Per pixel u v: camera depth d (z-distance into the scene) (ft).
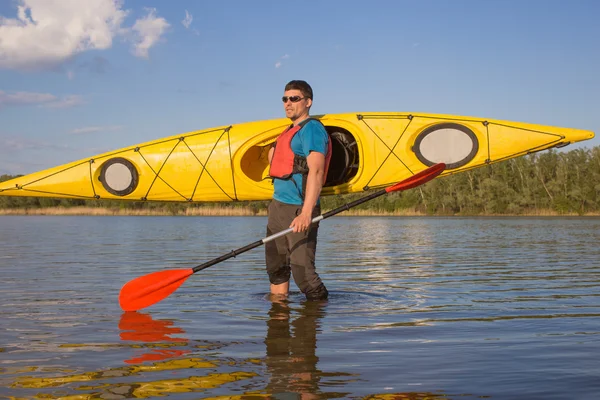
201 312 14.16
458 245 42.29
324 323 12.72
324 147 14.97
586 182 170.60
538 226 84.17
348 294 17.34
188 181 21.16
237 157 20.62
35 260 29.27
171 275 14.78
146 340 11.03
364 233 63.62
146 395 7.73
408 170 20.16
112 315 13.80
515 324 12.67
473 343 10.78
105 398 7.61
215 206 180.96
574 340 11.06
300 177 15.55
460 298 16.65
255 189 20.85
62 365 9.21
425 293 17.67
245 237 53.78
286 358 9.67
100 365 9.22
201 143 21.02
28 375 8.65
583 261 28.86
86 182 21.59
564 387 8.04
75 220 119.44
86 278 21.52
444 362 9.40
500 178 180.14
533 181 176.04
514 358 9.65
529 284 19.95
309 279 15.79
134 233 61.98
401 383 8.26
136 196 21.62
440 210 184.55
